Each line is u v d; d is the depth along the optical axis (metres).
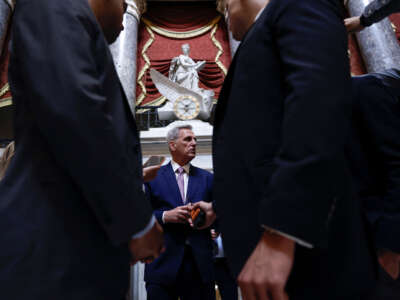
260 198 0.77
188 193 2.49
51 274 0.73
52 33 0.76
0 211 0.77
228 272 2.59
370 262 0.75
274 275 0.67
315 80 0.69
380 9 1.35
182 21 8.52
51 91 0.71
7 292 0.71
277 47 0.80
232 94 0.87
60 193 0.78
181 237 2.22
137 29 7.66
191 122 5.57
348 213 0.75
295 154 0.66
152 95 7.54
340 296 0.72
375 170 0.98
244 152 0.81
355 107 1.02
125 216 0.74
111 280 0.80
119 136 0.81
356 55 7.24
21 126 0.84
